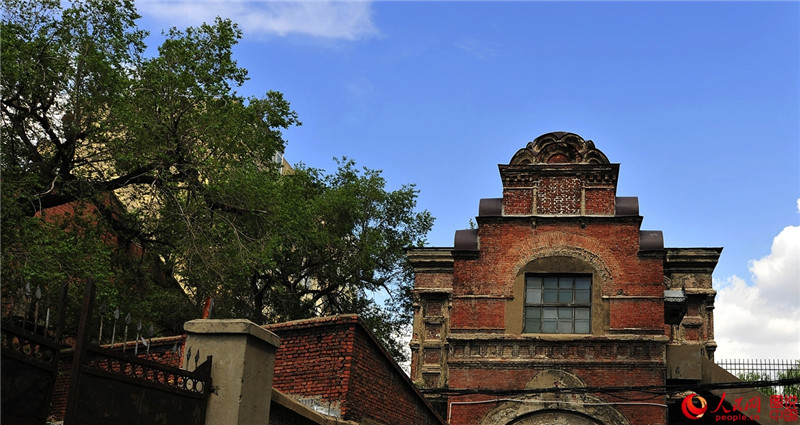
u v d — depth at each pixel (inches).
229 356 420.8
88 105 1028.5
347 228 1566.2
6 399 308.3
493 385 1001.5
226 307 1310.3
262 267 1154.7
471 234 1079.6
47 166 1024.2
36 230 894.4
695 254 1275.8
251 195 1123.9
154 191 1097.4
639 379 979.3
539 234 1057.5
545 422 982.4
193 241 1072.8
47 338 330.3
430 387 1248.8
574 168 1077.8
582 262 1039.0
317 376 612.7
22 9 995.9
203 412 408.8
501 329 1024.2
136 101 1044.5
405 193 1708.9
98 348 353.1
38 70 968.3
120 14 1054.4
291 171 1680.6
